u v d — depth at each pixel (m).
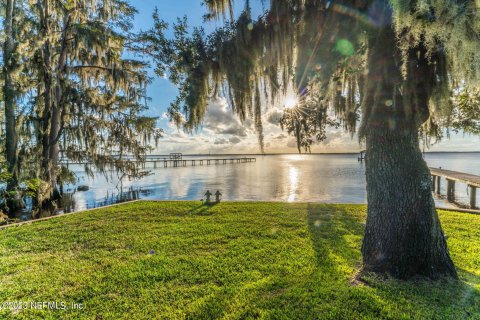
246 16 3.02
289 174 28.56
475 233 5.02
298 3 2.79
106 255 4.18
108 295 2.95
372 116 3.09
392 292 2.71
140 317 2.53
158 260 3.90
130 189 17.72
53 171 10.27
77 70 10.55
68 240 5.03
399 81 2.73
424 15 1.98
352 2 2.55
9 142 9.13
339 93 3.88
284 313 2.46
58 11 9.17
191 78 3.47
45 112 9.98
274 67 3.37
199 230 5.55
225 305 2.67
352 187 17.80
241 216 6.88
